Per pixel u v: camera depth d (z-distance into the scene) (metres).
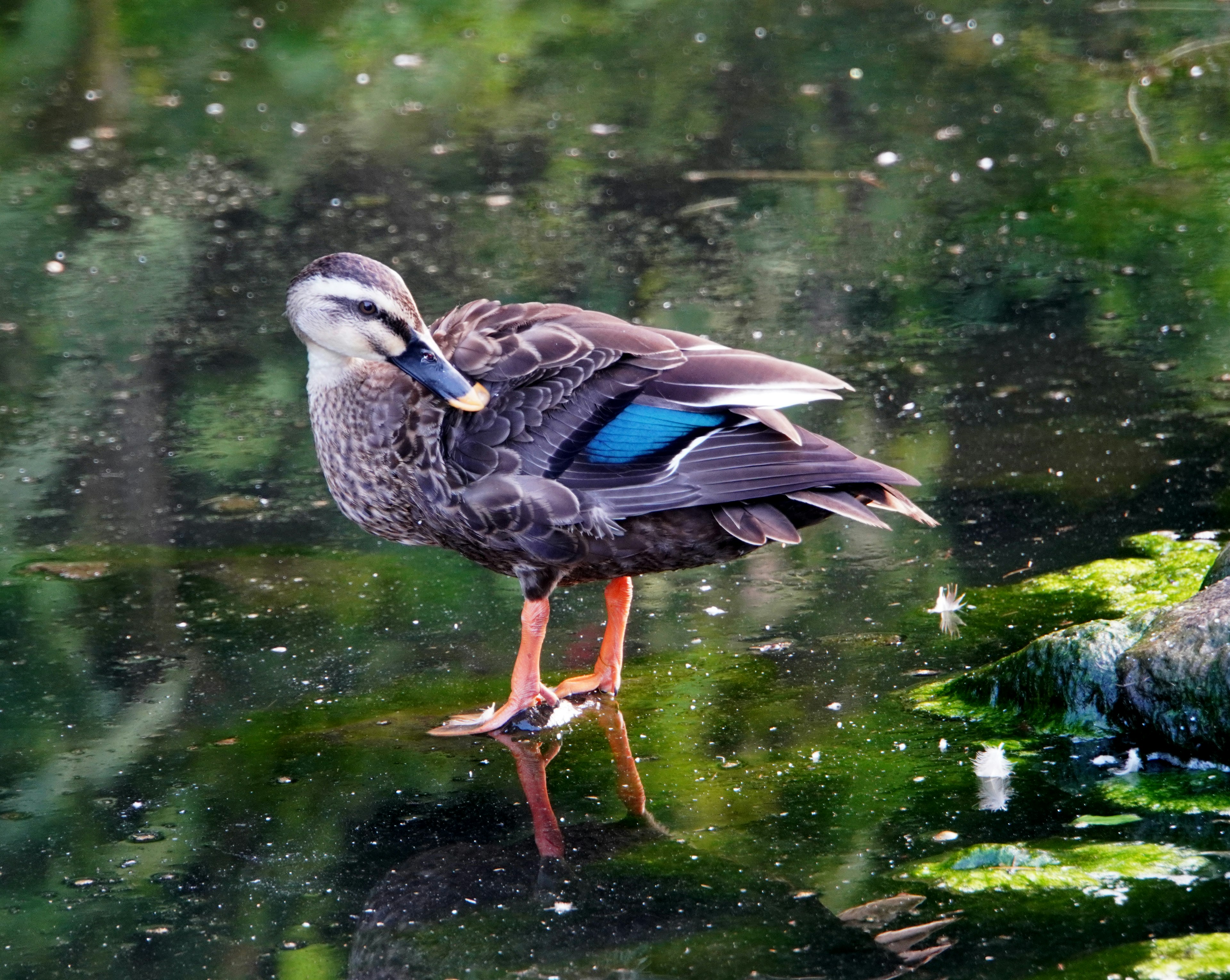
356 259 7.95
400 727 7.93
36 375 13.20
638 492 7.42
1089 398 11.78
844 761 7.31
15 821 7.06
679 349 7.64
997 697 7.79
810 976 5.60
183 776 7.46
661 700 8.08
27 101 20.34
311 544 10.36
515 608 9.37
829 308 13.88
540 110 19.75
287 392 12.84
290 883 6.48
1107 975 5.41
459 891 6.35
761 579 9.52
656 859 6.52
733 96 19.88
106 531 10.55
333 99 20.42
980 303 13.85
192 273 15.26
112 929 6.16
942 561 9.52
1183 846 6.30
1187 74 19.50
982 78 19.94
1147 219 15.44
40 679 8.55
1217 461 10.55
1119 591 8.82
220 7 23.98
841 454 7.34
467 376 7.72
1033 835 6.50
